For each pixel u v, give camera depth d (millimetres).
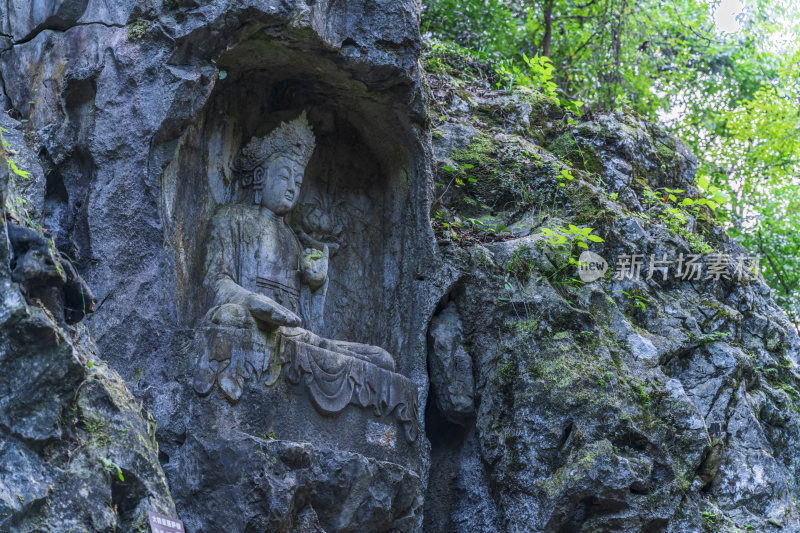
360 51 6891
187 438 5836
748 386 8094
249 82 7102
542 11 13680
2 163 4793
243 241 6828
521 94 9828
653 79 14492
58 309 4992
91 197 6195
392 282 7574
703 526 6977
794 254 13109
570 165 9109
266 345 6117
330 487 6066
